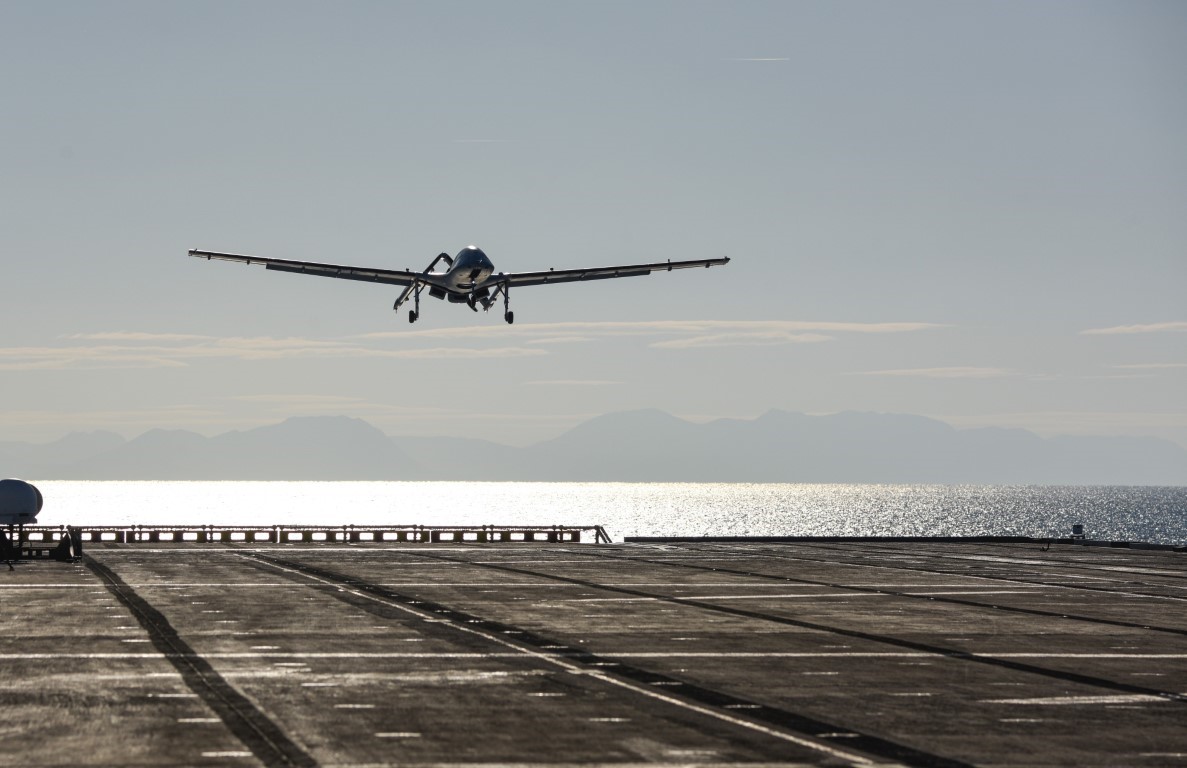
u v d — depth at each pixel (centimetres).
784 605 8438
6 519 11800
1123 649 6406
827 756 3841
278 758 3709
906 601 8812
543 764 3684
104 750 3794
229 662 5628
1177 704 4831
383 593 8944
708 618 7594
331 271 13612
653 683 5181
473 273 13100
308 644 6244
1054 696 4984
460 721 4306
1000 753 3916
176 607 7881
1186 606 8619
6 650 5962
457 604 8256
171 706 4544
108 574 10394
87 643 6219
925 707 4706
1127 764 3784
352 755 3756
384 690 4928
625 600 8644
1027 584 10325
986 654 6178
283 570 10962
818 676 5431
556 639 6544
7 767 3566
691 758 3784
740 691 5016
